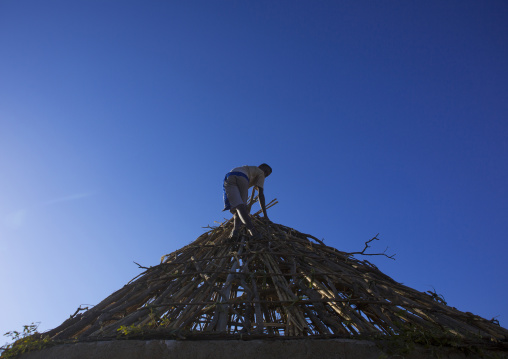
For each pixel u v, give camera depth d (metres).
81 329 3.99
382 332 3.39
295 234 6.37
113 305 4.32
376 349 3.17
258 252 5.08
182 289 4.43
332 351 3.16
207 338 3.29
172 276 4.64
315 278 4.68
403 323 3.66
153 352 3.19
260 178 6.43
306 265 5.00
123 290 4.69
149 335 3.34
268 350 3.18
